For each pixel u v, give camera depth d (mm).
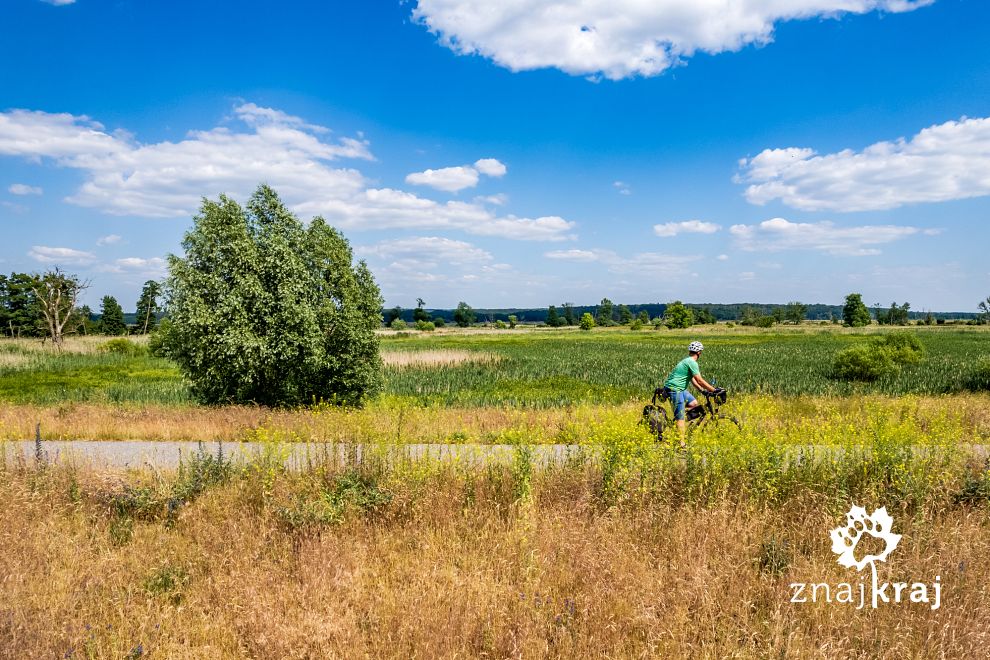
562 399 23047
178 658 4168
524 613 4504
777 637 4082
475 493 6777
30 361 38125
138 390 25922
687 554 5348
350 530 6145
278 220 19219
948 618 4340
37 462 7973
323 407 17547
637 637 4348
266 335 17781
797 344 65625
